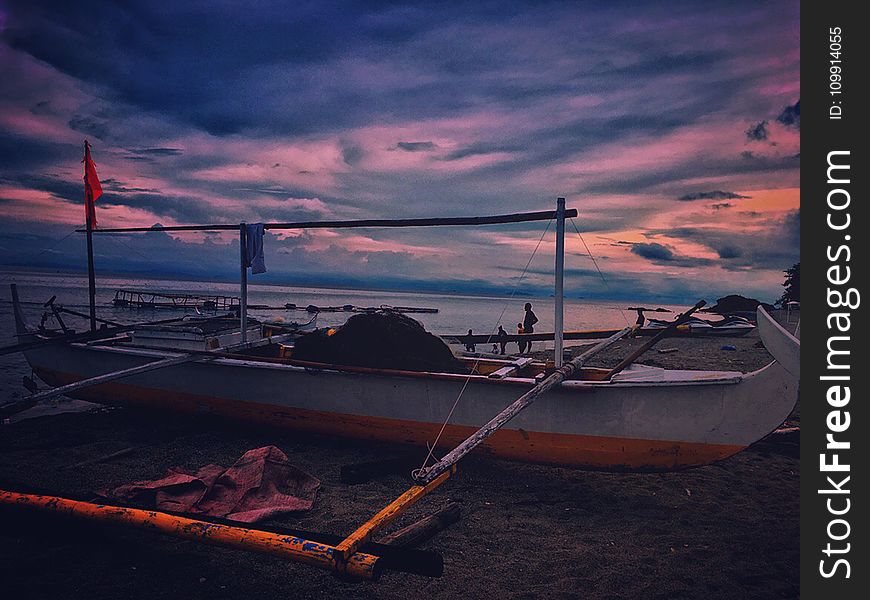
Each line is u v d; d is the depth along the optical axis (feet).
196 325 27.12
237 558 12.74
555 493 17.29
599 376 20.56
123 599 10.96
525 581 11.93
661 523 15.06
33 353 27.43
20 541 13.14
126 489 14.62
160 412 24.30
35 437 22.08
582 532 14.46
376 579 9.39
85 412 26.66
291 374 21.01
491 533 14.29
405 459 18.65
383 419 19.71
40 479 17.17
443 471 12.68
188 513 12.71
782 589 11.60
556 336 17.46
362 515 14.97
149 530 11.27
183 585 11.55
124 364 24.52
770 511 15.88
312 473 18.44
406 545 12.99
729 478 18.60
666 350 47.88
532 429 17.81
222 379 22.35
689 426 16.33
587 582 11.84
